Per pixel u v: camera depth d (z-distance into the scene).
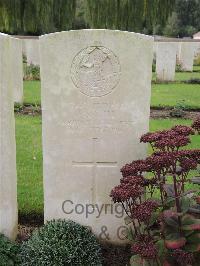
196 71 6.90
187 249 0.96
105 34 1.14
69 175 1.24
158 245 0.98
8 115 1.15
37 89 4.04
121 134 1.21
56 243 1.10
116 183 1.25
